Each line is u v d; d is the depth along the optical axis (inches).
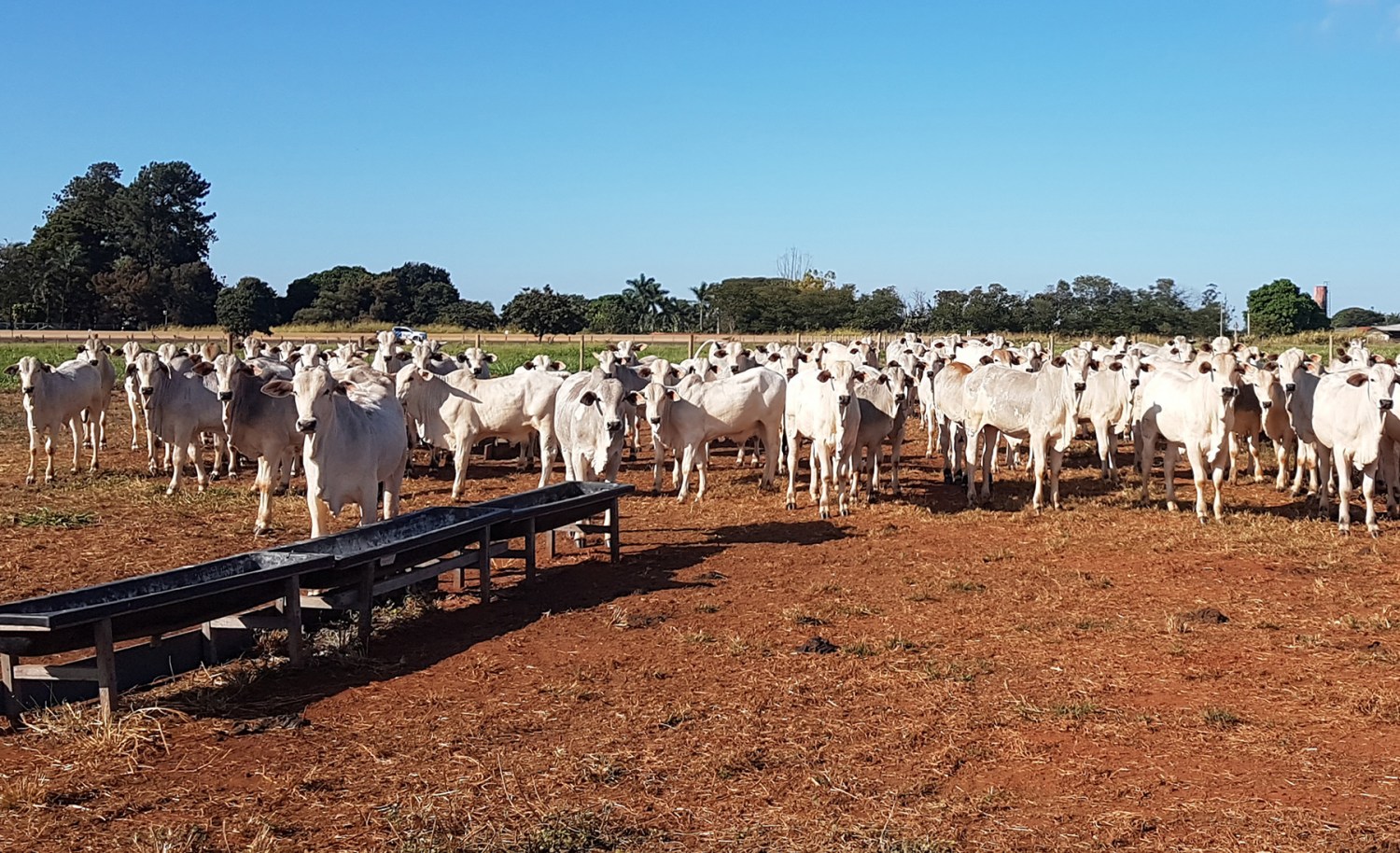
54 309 3740.2
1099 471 802.8
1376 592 436.1
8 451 906.1
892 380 677.3
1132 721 297.9
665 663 353.4
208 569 350.9
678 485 722.8
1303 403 644.7
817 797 251.9
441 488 735.7
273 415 557.0
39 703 299.4
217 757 275.0
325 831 234.2
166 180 4670.3
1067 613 412.5
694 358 973.2
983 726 296.2
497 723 298.5
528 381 680.4
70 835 231.5
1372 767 265.4
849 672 342.6
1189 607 420.2
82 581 458.3
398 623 401.7
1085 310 2650.1
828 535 570.6
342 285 4156.0
